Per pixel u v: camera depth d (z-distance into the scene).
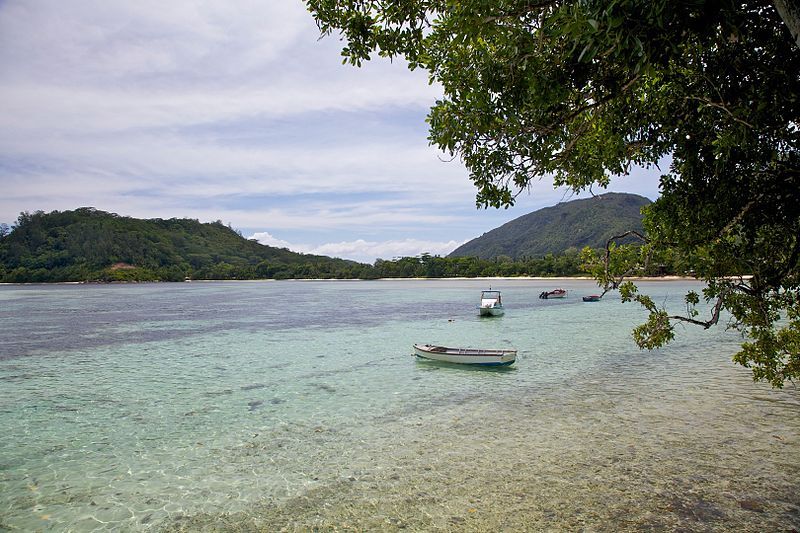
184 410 17.41
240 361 26.95
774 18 5.68
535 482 10.88
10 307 69.62
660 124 6.96
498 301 53.34
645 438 13.48
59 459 12.94
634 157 7.58
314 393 19.59
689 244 7.32
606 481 10.83
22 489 11.15
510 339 33.50
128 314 57.50
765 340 8.02
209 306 70.50
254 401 18.50
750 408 15.96
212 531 9.17
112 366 25.91
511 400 17.89
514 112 6.18
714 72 6.21
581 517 9.29
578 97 6.31
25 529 9.38
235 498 10.49
